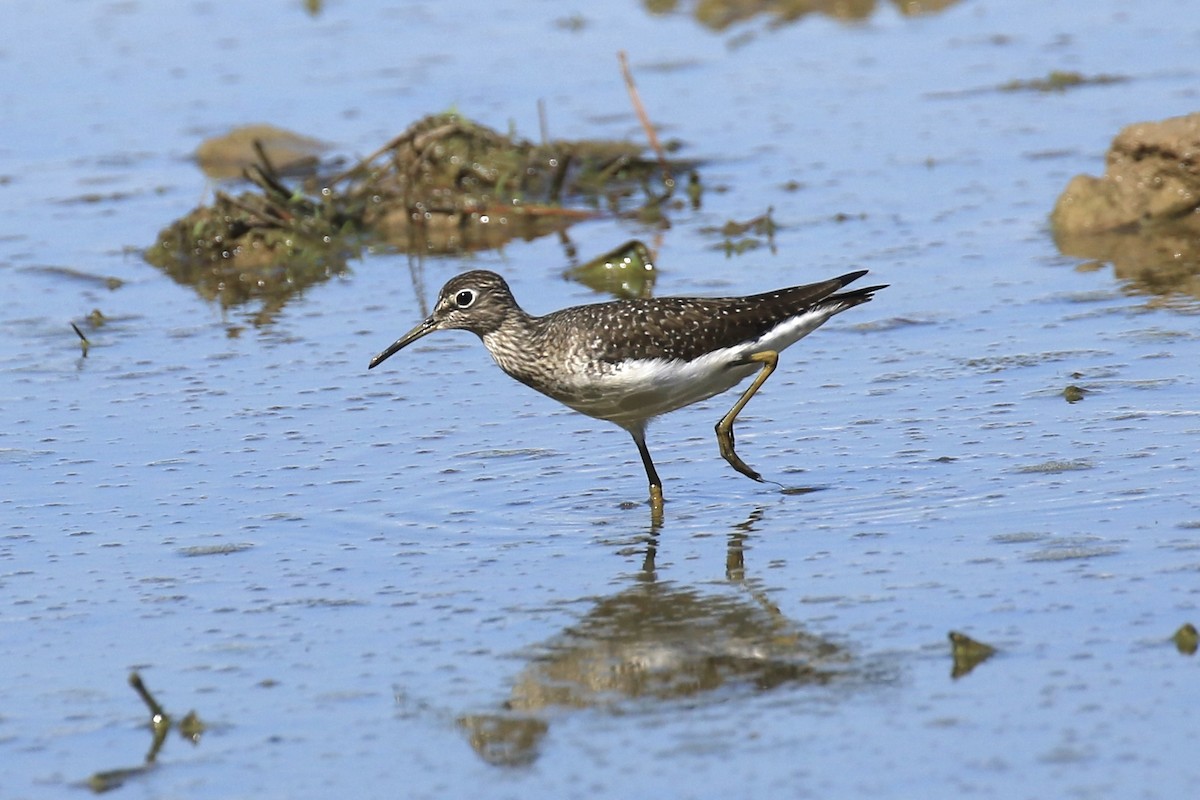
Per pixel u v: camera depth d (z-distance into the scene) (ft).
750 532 38.93
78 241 70.44
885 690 30.09
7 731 30.63
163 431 48.65
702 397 42.98
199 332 59.11
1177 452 41.24
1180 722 28.09
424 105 86.89
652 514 40.75
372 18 107.24
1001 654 31.09
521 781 27.68
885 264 61.36
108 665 33.24
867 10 106.11
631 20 105.81
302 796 27.73
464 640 33.58
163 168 79.92
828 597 34.53
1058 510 38.27
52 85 93.15
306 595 36.40
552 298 60.34
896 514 39.19
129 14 108.47
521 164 74.95
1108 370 48.24
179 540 40.09
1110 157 64.85
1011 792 26.27
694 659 32.04
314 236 70.13
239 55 98.63
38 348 57.47
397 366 54.54
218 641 34.17
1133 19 98.27
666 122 83.66
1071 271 58.95
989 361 50.34
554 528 40.14
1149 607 32.58
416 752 29.01
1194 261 58.59
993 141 77.10
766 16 105.60
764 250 64.59
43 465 45.98
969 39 97.04
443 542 39.45
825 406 47.96
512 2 110.83
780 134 81.30
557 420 48.70
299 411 50.16
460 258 67.56
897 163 75.15
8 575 38.19
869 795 26.45
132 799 27.94
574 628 33.91
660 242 67.21
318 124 84.23
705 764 27.81
